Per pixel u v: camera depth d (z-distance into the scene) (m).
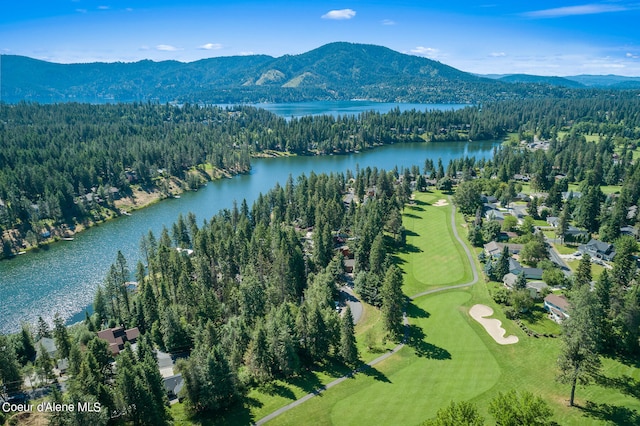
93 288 140.88
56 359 95.00
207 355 76.56
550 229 177.75
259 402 78.06
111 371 84.81
